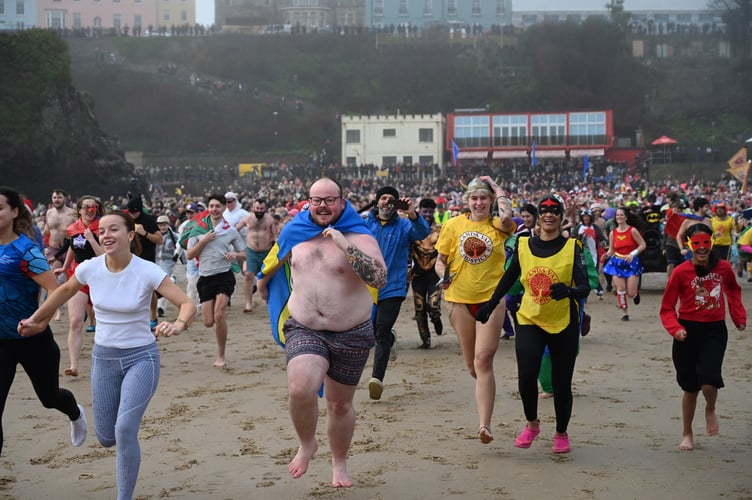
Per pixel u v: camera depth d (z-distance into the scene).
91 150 57.72
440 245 7.69
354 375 6.07
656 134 109.50
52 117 55.44
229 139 108.06
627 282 15.24
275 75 125.00
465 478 6.38
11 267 6.25
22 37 55.50
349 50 130.50
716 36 127.44
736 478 6.28
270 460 6.97
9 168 53.66
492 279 7.54
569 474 6.43
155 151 105.44
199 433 7.88
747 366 10.73
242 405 8.99
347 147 93.12
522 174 81.31
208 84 116.75
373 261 5.84
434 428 7.91
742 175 42.38
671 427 7.85
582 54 122.00
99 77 112.94
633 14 156.88
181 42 128.00
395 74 125.38
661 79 120.12
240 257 11.20
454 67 126.12
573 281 6.82
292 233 6.17
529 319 6.89
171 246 17.31
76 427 6.75
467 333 7.62
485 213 7.62
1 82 54.28
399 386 9.88
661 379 10.09
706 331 7.02
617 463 6.70
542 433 7.69
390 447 7.29
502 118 92.56
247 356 12.06
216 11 147.62
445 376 10.41
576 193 52.75
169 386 10.05
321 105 121.06
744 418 8.12
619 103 115.81
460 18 146.12
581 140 91.81
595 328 14.28
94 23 136.25
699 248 6.89
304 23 147.62
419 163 92.19
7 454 7.38
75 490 6.36
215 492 6.19
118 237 5.86
